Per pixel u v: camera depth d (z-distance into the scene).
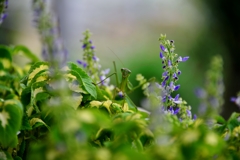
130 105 0.75
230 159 0.60
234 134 0.63
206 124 0.60
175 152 0.56
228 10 2.11
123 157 0.55
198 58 2.30
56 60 0.59
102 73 0.84
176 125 0.61
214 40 2.24
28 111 0.72
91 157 0.55
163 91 0.69
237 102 0.71
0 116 0.64
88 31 0.82
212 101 0.58
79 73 0.73
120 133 0.61
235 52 2.15
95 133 0.66
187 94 2.08
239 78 2.13
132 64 2.45
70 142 0.56
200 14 2.38
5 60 0.93
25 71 0.98
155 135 0.58
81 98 0.70
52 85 0.69
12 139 0.64
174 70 0.71
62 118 0.58
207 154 0.57
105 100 0.75
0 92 0.85
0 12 0.74
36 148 0.58
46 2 0.59
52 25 0.59
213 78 0.57
